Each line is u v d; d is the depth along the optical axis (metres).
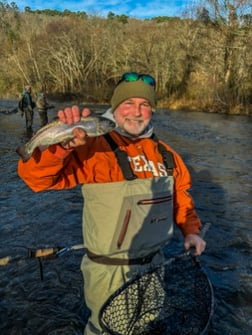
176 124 19.86
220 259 5.00
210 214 6.70
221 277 4.54
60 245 5.41
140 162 2.60
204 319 2.71
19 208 6.94
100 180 2.50
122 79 2.63
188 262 3.45
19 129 17.28
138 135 2.69
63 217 6.48
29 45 46.38
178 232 5.75
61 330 3.68
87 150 2.46
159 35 39.66
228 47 29.36
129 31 45.03
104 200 2.52
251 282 4.43
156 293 2.78
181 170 2.94
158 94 35.56
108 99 37.88
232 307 3.94
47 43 45.50
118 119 2.65
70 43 42.84
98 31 44.56
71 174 2.45
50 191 7.92
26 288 4.34
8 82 48.72
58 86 43.38
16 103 33.69
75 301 4.10
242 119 23.05
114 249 2.57
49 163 2.16
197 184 8.64
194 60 35.81
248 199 7.59
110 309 2.52
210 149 12.96
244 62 28.34
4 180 8.80
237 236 5.74
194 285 3.15
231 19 29.91
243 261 4.96
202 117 23.97
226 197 7.70
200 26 33.00
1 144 13.37
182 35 37.22
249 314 3.85
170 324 2.93
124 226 2.54
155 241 2.68
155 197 2.62
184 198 3.00
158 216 2.66
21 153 2.13
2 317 3.86
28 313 3.91
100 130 2.00
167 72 36.22
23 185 8.39
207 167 10.31
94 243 2.61
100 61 42.19
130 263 2.62
